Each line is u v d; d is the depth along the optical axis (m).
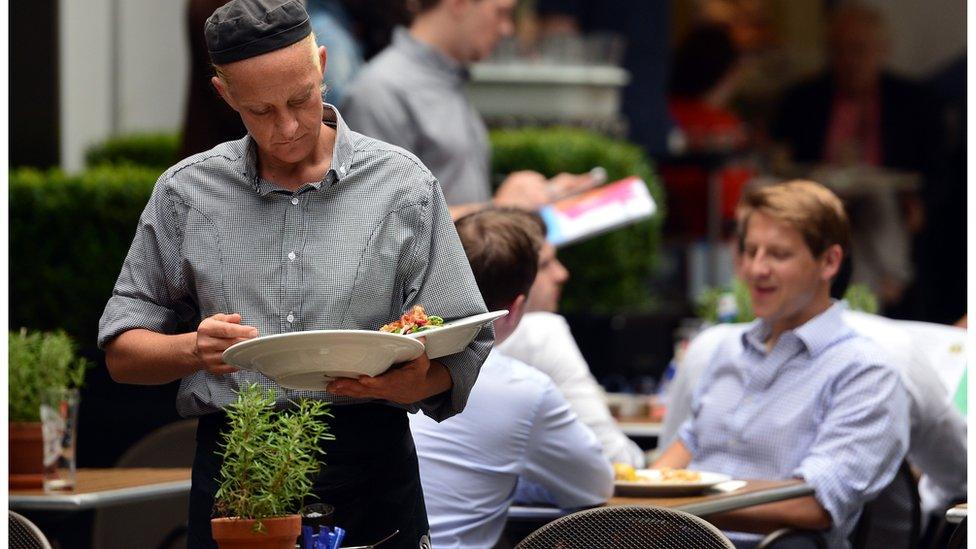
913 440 7.97
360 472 5.02
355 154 5.04
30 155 13.55
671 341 12.75
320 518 4.85
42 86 13.62
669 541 5.55
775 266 7.54
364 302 4.95
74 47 14.88
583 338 12.42
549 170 12.48
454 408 5.04
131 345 4.98
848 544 7.46
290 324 4.93
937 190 20.23
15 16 13.50
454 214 9.00
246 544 4.35
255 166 5.05
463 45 10.36
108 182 10.68
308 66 4.73
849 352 7.49
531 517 6.91
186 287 5.09
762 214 7.62
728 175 17.58
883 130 20.92
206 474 5.05
